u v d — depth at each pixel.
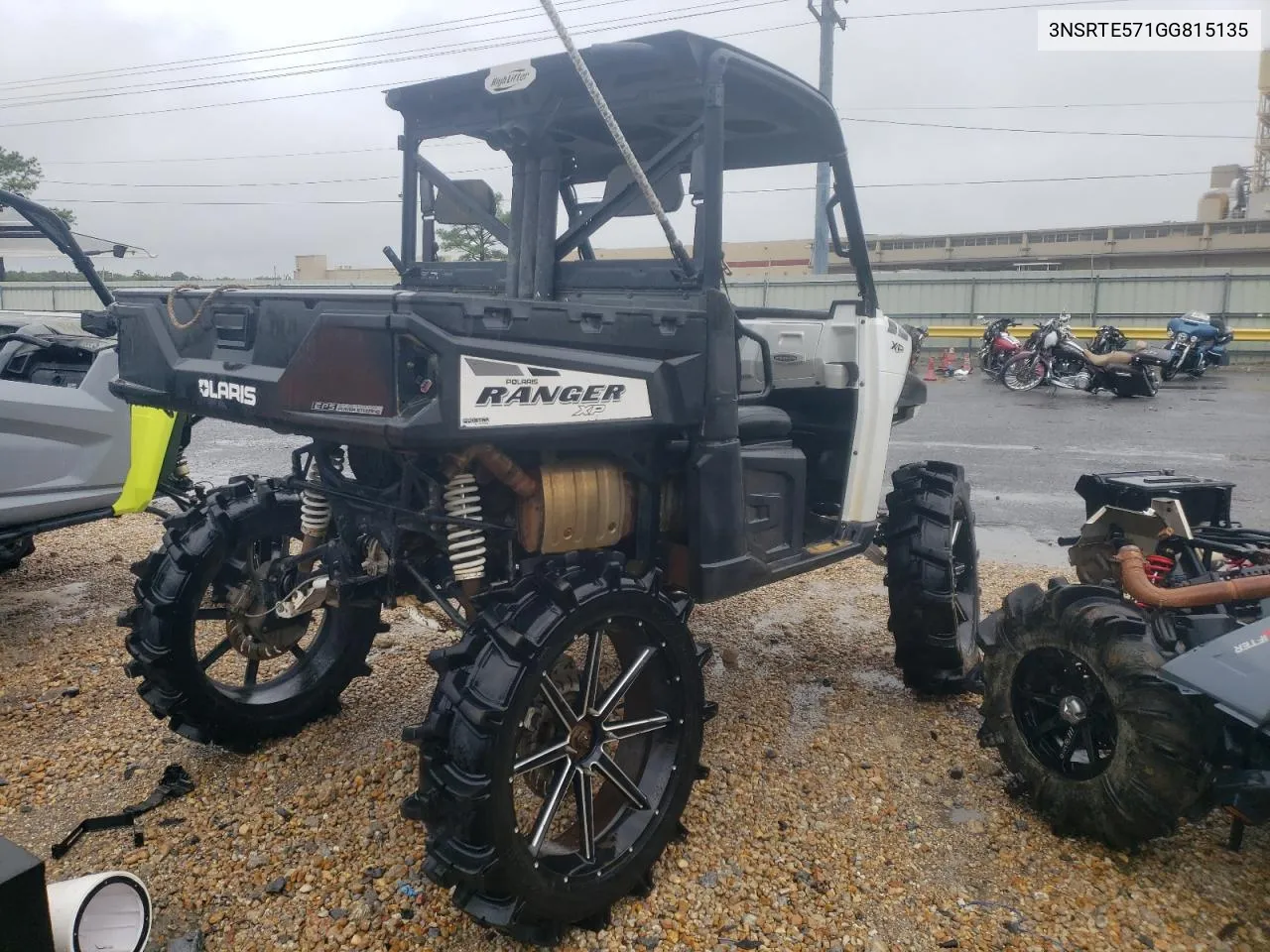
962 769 3.55
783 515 3.66
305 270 29.91
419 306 2.29
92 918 2.17
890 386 4.19
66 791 3.37
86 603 5.38
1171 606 3.02
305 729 3.80
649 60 3.05
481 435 2.37
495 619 2.55
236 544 3.48
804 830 3.14
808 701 4.14
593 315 2.64
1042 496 8.27
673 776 2.86
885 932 2.66
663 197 3.20
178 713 3.44
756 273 24.14
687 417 2.94
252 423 2.81
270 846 3.03
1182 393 16.05
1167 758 2.77
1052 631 3.13
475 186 3.66
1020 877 2.92
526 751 2.71
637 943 2.63
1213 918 2.72
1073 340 16.11
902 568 4.08
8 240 5.81
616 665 4.08
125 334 3.22
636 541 3.12
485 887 2.46
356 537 3.09
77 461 4.69
